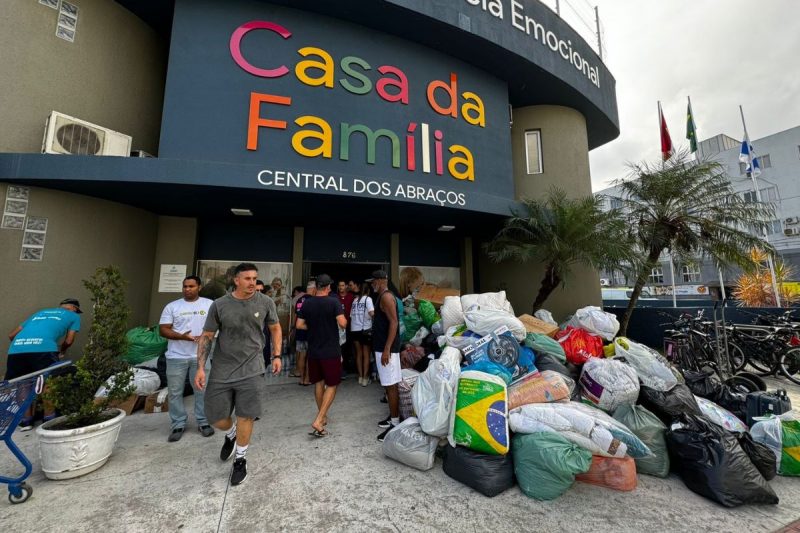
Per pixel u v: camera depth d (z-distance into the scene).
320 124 5.59
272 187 4.98
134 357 4.79
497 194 7.11
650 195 7.57
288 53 5.62
